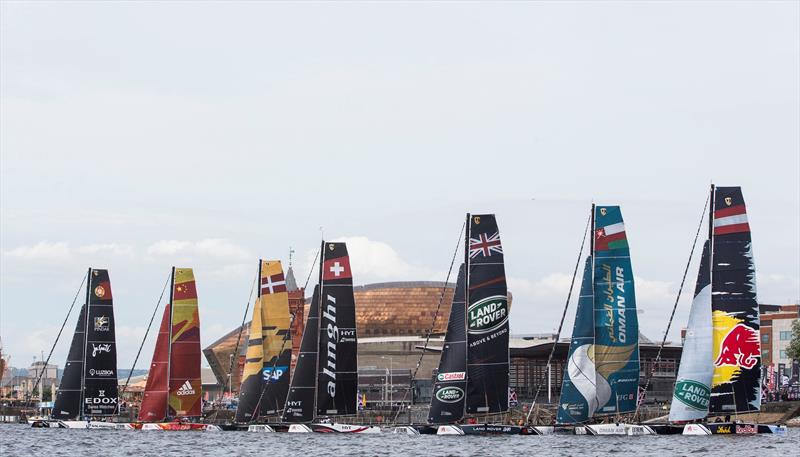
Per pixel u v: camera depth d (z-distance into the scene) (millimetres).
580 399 111125
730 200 106688
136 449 104312
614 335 110938
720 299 106688
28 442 113812
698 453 91250
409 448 100000
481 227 113062
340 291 121625
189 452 100750
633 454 90688
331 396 121312
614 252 111375
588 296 111250
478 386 112625
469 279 113125
